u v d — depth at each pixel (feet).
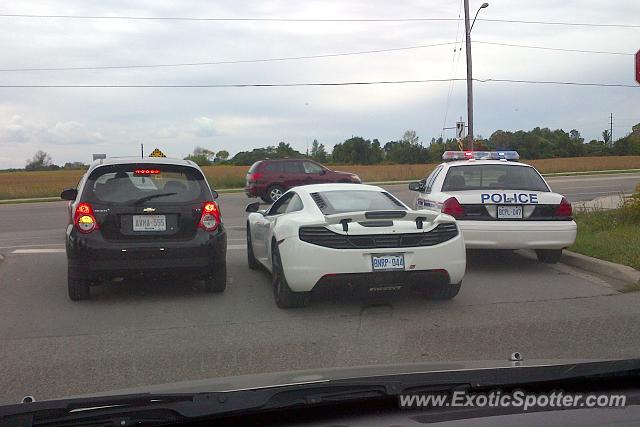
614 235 37.42
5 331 21.91
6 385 16.88
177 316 23.80
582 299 26.09
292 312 24.30
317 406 10.30
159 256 25.08
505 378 10.96
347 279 22.89
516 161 37.88
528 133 264.72
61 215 72.49
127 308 25.02
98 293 27.66
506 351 19.45
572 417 9.53
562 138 269.23
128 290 28.19
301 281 23.03
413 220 23.81
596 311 24.07
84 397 10.73
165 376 17.48
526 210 31.14
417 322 22.74
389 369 12.21
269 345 20.06
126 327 22.34
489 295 26.94
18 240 48.21
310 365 18.17
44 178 202.80
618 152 278.26
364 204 25.71
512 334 21.24
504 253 37.83
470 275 31.30
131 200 25.21
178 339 20.84
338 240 22.90
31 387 16.74
